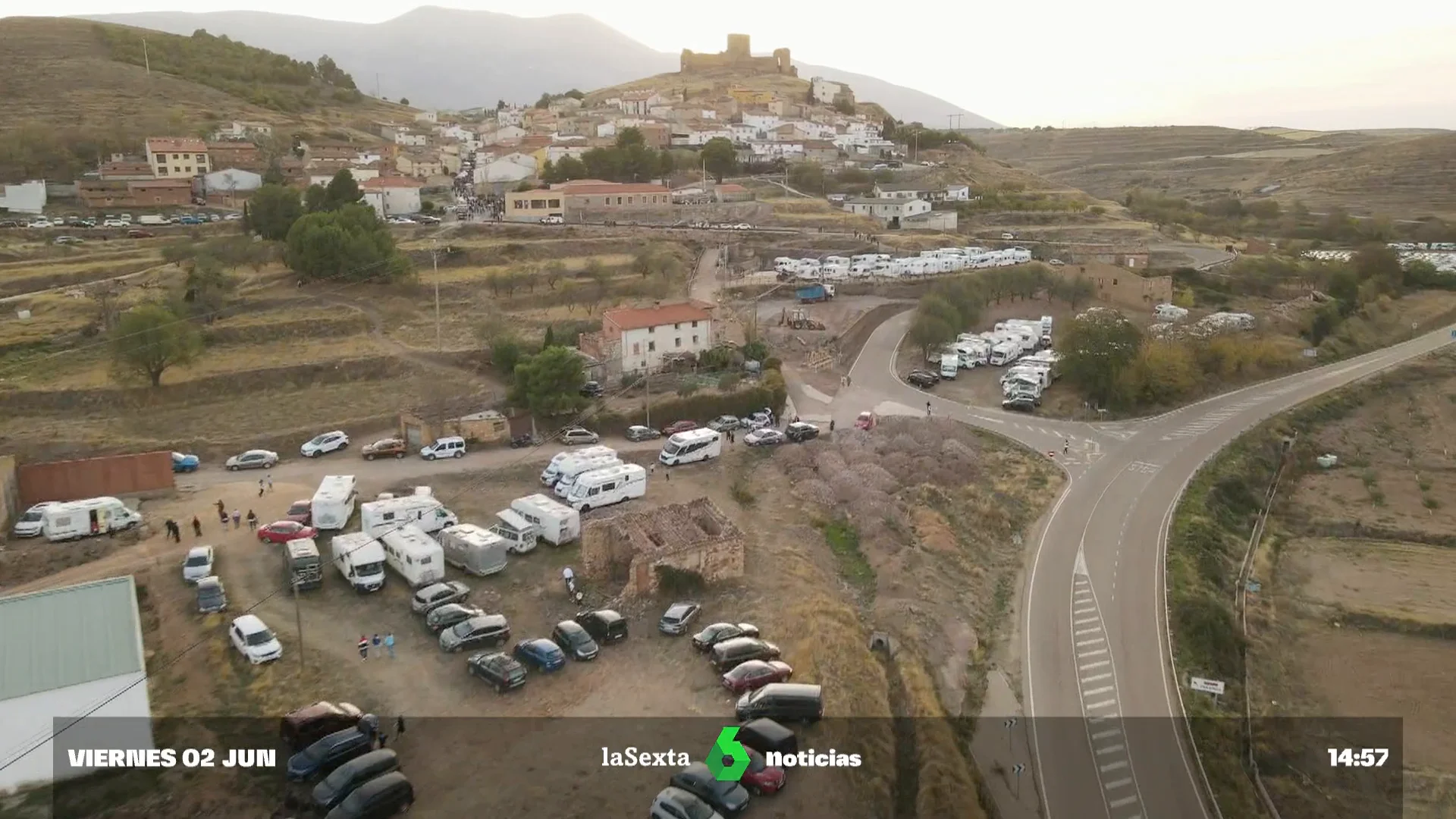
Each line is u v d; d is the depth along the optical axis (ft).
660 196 597.11
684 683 161.58
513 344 324.19
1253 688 199.62
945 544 231.30
